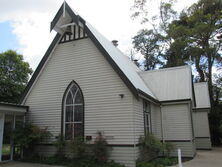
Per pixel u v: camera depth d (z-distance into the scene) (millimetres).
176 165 10445
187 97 13742
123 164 9734
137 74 16078
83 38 12141
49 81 12586
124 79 10320
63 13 11812
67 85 12031
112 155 10047
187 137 13438
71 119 11609
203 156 14398
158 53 34031
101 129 10586
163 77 16266
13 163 10781
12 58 26438
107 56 10938
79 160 10203
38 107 12547
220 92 30219
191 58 27891
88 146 10641
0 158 10922
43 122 12211
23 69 27078
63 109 11891
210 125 24984
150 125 12797
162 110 14297
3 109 11000
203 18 28188
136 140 10078
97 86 11188
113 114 10484
